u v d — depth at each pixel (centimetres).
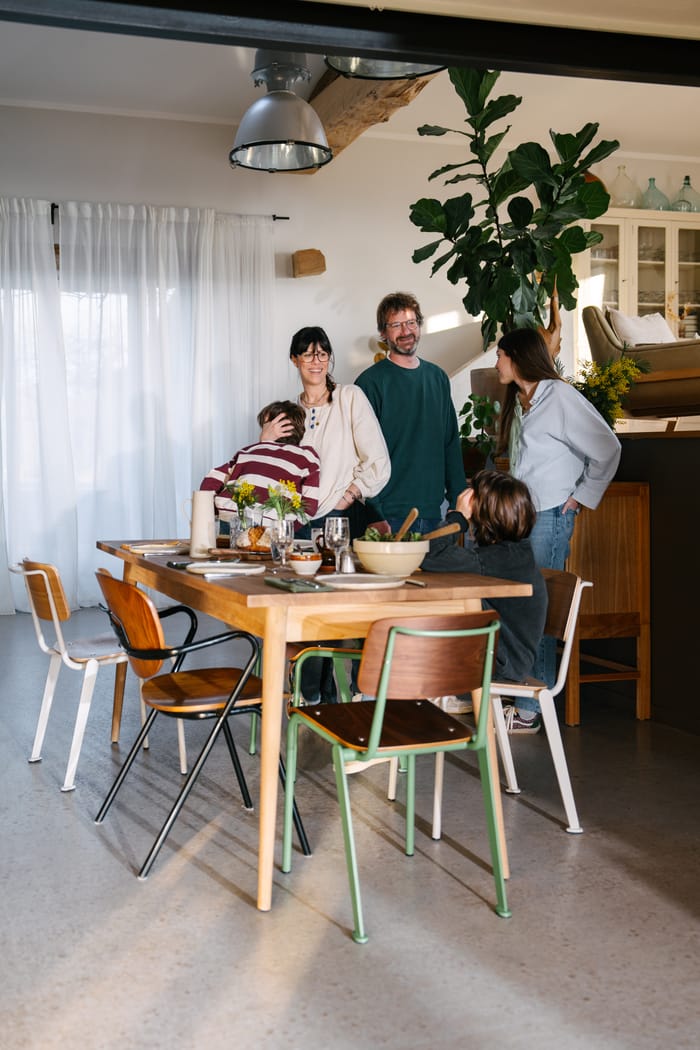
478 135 480
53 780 345
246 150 534
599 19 253
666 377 534
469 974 213
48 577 332
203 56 657
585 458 412
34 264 739
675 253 826
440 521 451
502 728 334
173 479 772
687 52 265
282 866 270
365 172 808
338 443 421
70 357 757
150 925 235
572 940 230
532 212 470
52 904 247
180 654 271
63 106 746
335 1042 188
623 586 437
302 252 785
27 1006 200
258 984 208
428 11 243
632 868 274
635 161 861
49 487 745
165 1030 192
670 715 432
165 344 766
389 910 245
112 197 762
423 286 824
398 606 258
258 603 240
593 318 618
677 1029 193
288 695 391
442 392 461
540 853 284
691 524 418
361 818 311
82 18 226
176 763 366
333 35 241
